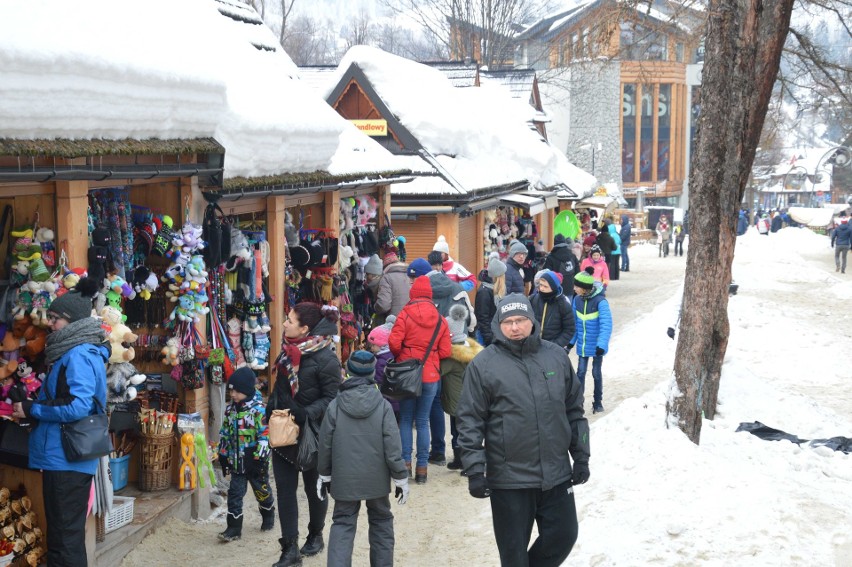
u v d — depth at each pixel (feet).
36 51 17.30
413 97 60.23
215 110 25.45
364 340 44.11
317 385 22.07
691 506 22.43
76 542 18.57
